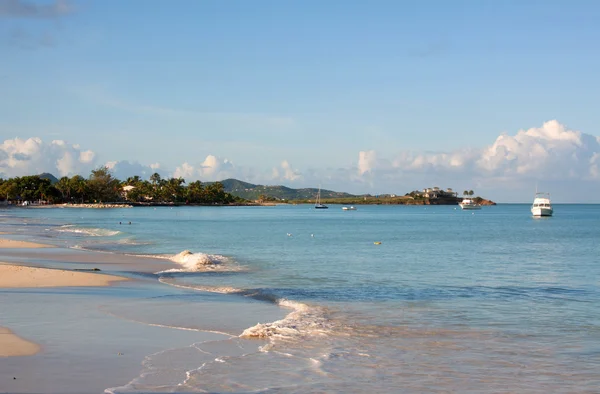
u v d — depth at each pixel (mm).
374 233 91375
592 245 64188
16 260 38594
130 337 15969
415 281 31297
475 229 108125
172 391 11602
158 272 33406
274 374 13102
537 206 184750
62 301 21406
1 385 11469
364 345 16109
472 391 12305
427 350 15695
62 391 11242
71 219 132875
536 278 33406
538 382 12992
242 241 67562
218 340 16141
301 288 27859
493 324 19359
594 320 20141
